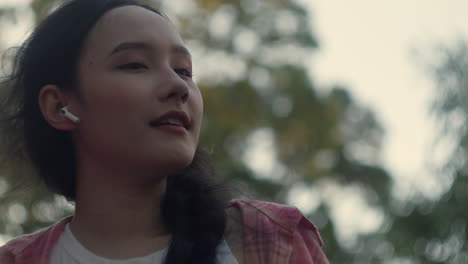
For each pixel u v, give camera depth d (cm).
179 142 237
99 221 246
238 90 1820
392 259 1228
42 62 260
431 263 1173
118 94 239
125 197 245
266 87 1875
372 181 2030
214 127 1720
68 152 263
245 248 245
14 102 274
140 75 241
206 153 278
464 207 1166
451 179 1184
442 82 1216
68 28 255
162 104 238
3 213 867
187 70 252
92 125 245
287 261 243
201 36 1791
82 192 252
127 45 244
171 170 239
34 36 267
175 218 246
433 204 1184
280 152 1942
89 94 245
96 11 253
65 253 246
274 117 1880
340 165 2011
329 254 1482
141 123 237
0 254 255
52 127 262
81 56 250
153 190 246
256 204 257
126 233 244
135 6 255
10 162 279
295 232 250
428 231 1184
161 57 246
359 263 1366
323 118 1969
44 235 255
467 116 1197
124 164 240
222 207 250
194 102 244
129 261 238
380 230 1262
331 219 1672
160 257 239
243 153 1764
